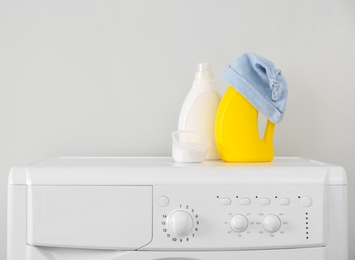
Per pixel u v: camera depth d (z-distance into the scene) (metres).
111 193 0.84
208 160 1.09
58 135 1.29
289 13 1.31
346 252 0.85
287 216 0.84
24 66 1.29
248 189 0.84
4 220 1.28
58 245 0.84
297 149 1.31
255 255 0.84
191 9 1.30
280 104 1.03
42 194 0.84
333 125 1.30
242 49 1.31
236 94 1.04
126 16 1.30
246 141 1.04
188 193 0.84
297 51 1.31
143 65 1.30
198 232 0.84
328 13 1.30
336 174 0.86
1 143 1.29
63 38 1.30
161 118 1.30
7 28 1.29
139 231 0.84
